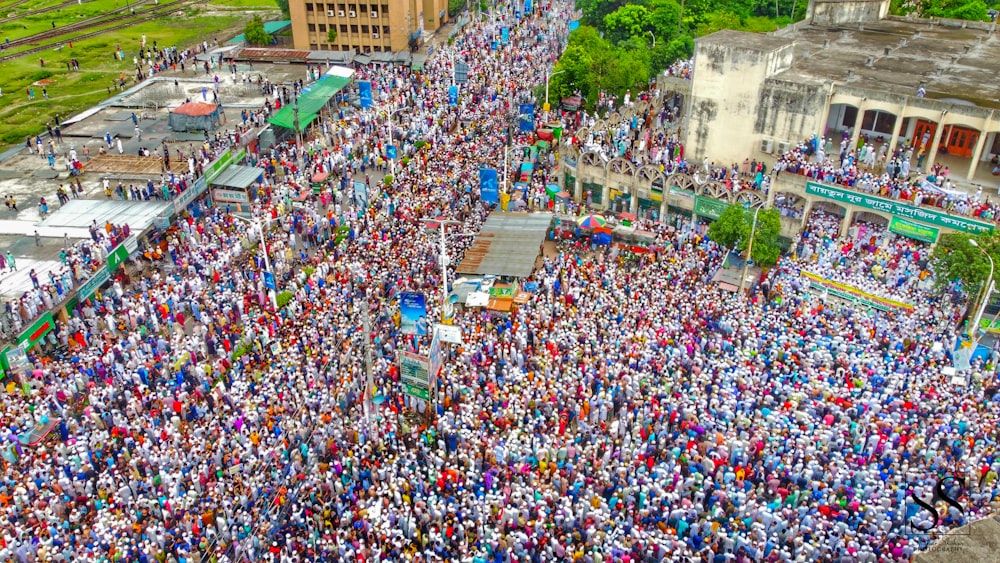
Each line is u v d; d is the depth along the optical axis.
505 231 61.66
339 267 57.53
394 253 59.50
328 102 94.50
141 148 76.88
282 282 57.75
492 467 39.50
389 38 121.56
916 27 84.56
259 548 36.12
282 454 40.56
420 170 74.62
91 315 53.19
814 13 86.69
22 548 34.50
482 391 44.62
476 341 48.81
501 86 97.88
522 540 34.94
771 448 39.28
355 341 49.12
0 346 47.38
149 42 141.88
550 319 51.31
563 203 68.06
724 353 47.28
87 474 39.81
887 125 69.44
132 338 49.41
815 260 59.56
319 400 43.59
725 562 34.28
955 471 37.25
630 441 41.69
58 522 36.78
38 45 138.00
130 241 59.84
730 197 62.28
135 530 36.06
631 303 51.78
